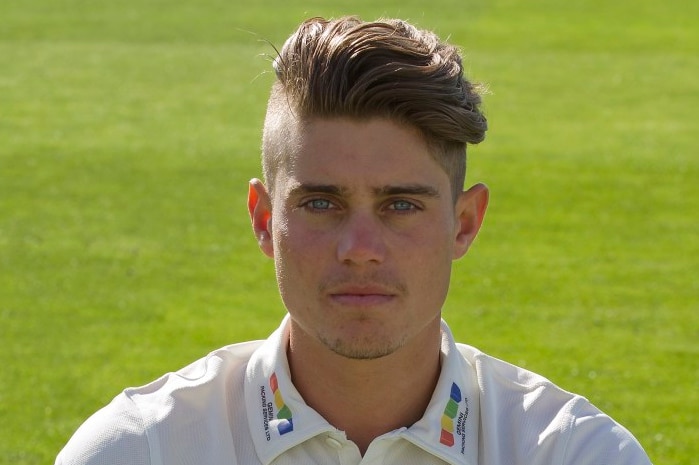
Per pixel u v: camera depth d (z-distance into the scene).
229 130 23.42
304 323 2.26
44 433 9.87
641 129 24.05
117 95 26.73
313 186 2.19
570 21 37.47
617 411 10.53
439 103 2.20
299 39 2.26
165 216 17.33
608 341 12.45
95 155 21.00
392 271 2.20
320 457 2.36
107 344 12.12
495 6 39.69
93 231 16.50
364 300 2.19
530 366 11.70
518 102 26.67
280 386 2.39
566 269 15.07
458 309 13.44
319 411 2.39
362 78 2.16
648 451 9.67
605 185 19.48
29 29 34.75
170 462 2.39
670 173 20.30
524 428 2.47
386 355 2.24
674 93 27.91
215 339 12.36
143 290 13.98
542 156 21.44
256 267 15.00
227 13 38.03
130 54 31.75
